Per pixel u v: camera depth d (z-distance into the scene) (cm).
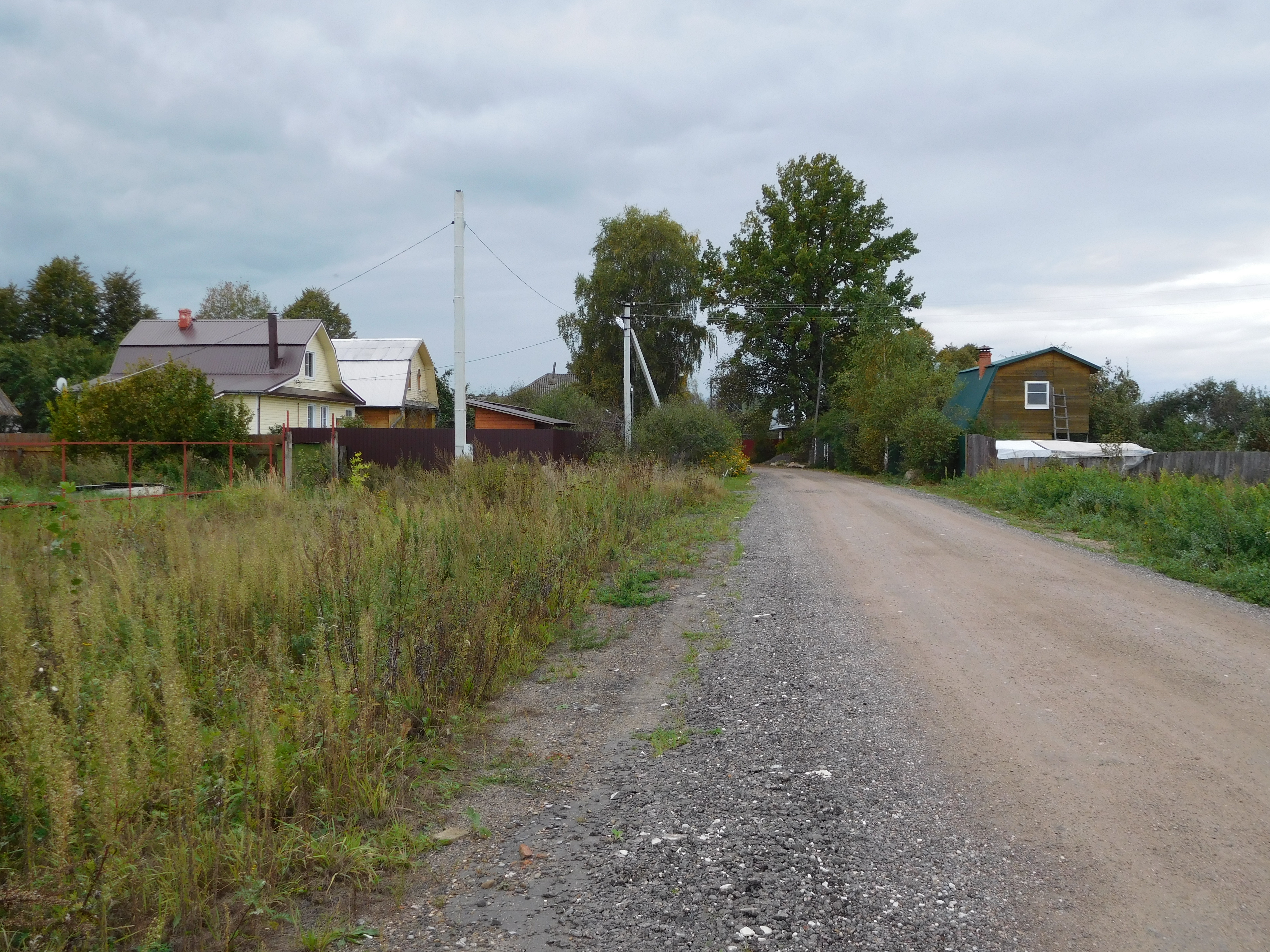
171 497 1361
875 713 539
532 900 327
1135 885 332
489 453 1928
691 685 613
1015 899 324
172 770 351
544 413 4206
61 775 296
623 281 4703
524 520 922
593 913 317
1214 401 3981
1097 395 4097
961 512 1898
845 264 5019
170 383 2003
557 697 585
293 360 3559
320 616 558
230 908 315
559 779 448
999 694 574
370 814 395
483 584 695
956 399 4100
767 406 5675
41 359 3888
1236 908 314
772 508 1970
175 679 385
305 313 6706
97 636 475
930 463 3095
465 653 561
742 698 577
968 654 675
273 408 3362
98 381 2080
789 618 808
